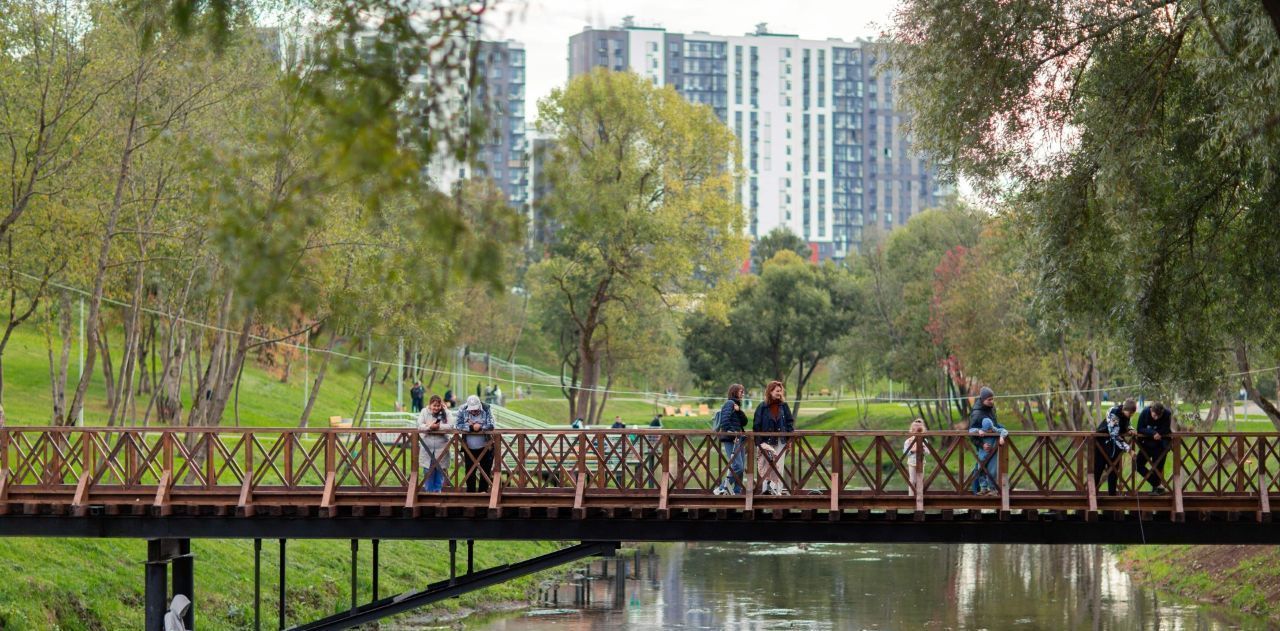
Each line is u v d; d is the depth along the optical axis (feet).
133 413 141.79
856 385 294.87
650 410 321.32
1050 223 81.87
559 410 291.58
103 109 107.96
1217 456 74.79
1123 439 73.97
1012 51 77.15
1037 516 74.08
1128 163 75.20
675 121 192.95
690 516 75.05
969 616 115.03
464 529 75.82
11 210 108.17
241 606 101.14
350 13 37.47
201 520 76.79
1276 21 40.63
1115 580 138.31
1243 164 77.56
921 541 74.64
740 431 75.82
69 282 130.11
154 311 141.38
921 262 277.85
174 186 115.55
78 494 75.61
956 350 211.41
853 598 126.72
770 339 313.53
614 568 152.97
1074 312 83.82
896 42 83.41
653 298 202.28
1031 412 222.48
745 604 123.13
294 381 239.09
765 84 651.25
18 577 88.99
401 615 113.29
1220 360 86.12
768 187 654.94
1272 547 125.29
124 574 100.32
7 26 105.70
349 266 90.43
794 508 74.38
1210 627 106.52
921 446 74.54
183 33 37.99
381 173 36.09
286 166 51.37
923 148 86.38
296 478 76.74
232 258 38.73
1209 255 79.20
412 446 76.23
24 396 179.32
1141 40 77.61
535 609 120.37
